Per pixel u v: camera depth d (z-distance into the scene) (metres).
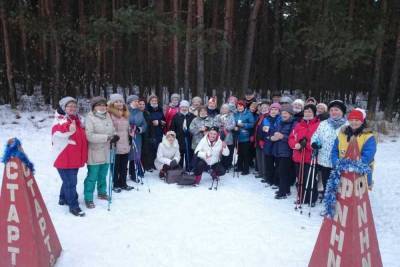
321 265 3.66
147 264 4.10
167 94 17.69
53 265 4.00
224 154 7.20
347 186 3.46
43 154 8.85
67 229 4.91
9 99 14.47
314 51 13.64
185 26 12.63
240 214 5.61
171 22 12.32
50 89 14.25
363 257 3.46
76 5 15.71
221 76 14.71
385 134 12.72
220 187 6.96
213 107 7.82
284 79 20.12
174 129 7.82
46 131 11.34
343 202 3.49
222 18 18.08
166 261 4.18
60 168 5.22
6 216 3.65
